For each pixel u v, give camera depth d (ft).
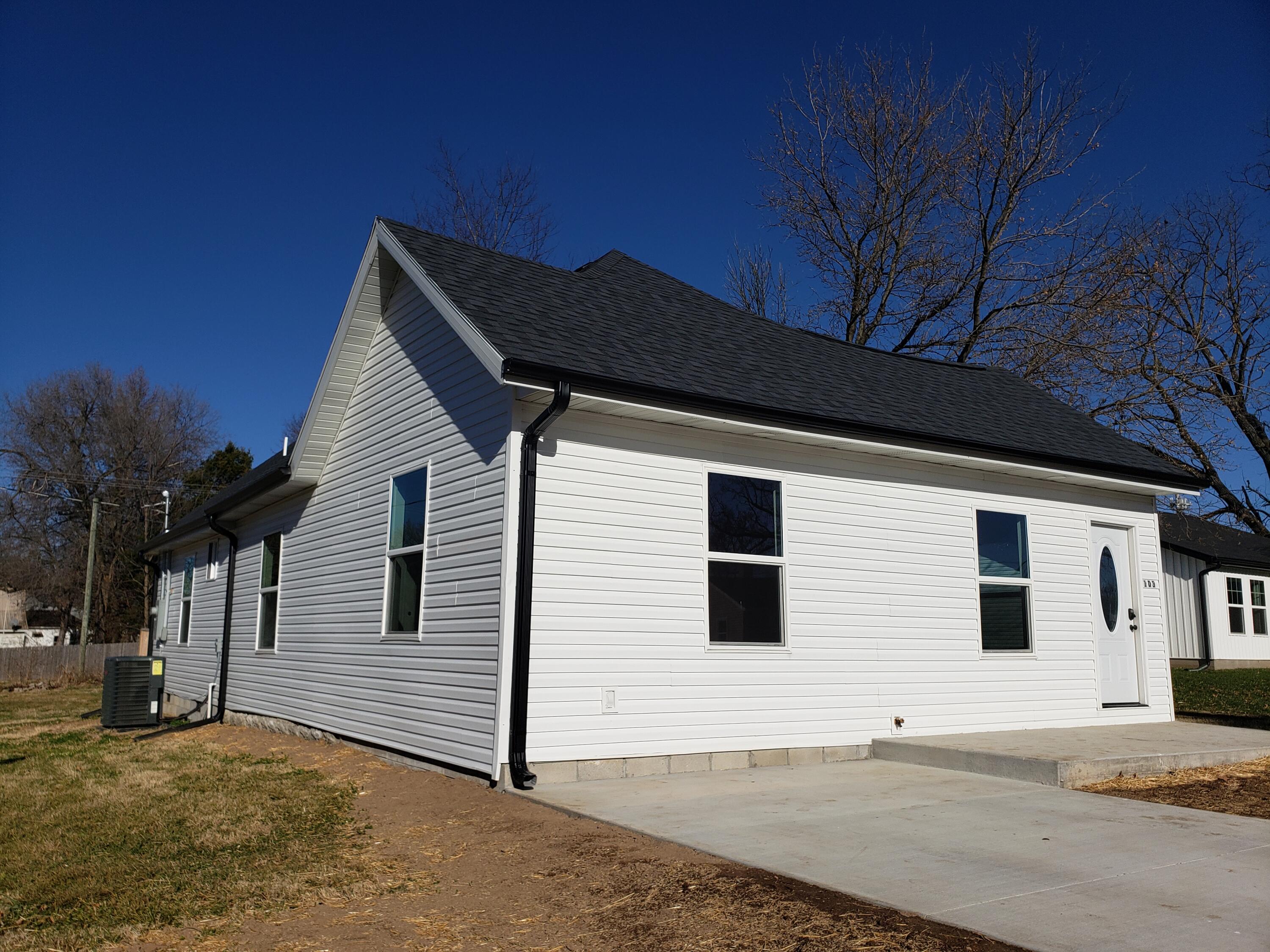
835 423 29.71
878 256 85.30
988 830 19.27
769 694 28.96
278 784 27.78
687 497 28.19
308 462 37.96
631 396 25.49
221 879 17.57
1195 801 22.98
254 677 44.09
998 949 12.39
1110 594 39.45
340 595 35.55
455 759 26.27
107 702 49.32
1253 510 72.28
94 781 29.55
